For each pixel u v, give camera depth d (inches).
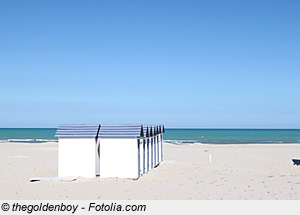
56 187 679.7
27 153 1589.6
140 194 600.1
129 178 804.0
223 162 1091.9
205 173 826.8
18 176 863.1
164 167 1002.1
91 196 588.1
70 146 826.2
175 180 753.0
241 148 1996.8
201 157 1385.3
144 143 902.4
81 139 822.5
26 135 4244.6
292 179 751.7
